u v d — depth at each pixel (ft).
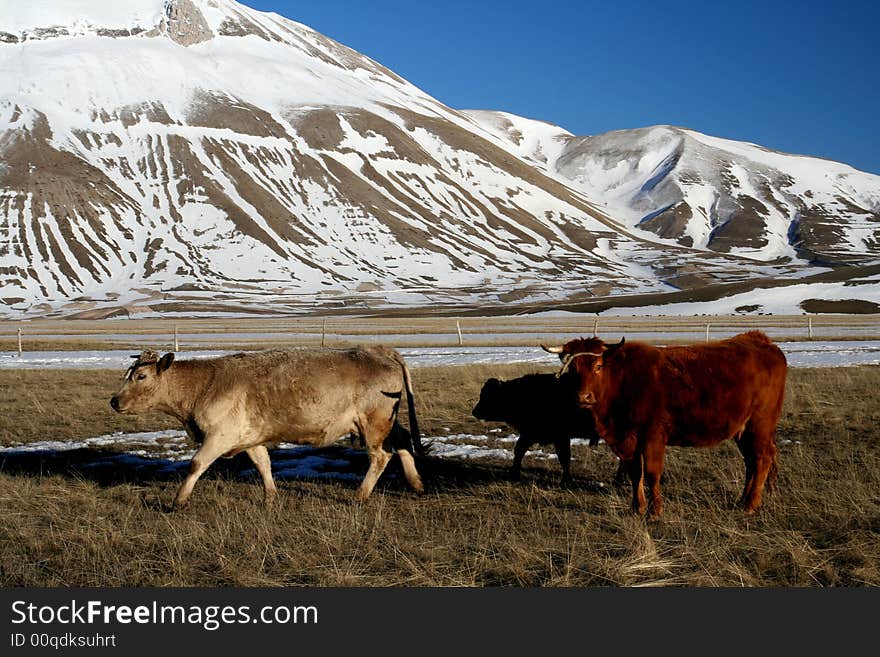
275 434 31.07
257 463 31.78
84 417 55.93
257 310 395.96
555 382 33.83
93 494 32.55
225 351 120.47
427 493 32.12
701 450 38.91
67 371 90.48
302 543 24.67
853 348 110.52
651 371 27.40
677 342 116.88
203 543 24.76
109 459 41.68
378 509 28.76
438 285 520.01
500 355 106.11
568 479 34.06
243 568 22.58
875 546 22.94
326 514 27.73
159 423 53.52
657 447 27.45
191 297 444.14
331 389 30.78
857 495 27.99
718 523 25.79
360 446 32.83
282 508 29.48
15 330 222.48
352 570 22.34
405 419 51.80
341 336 161.27
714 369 27.40
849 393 58.18
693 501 29.37
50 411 58.70
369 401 31.35
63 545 25.20
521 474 35.60
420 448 33.22
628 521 25.91
